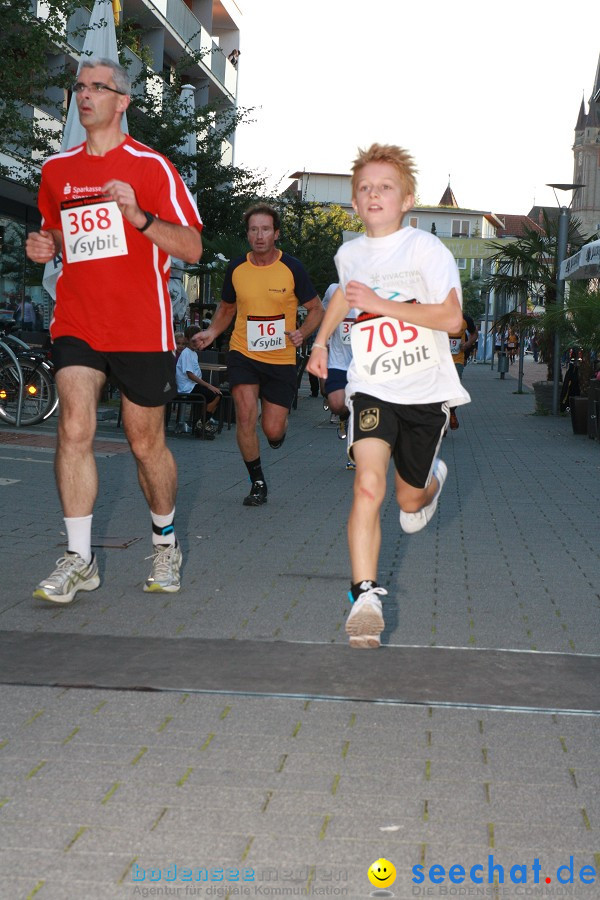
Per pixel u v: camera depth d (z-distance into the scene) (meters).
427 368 4.85
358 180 4.83
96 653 4.79
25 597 5.86
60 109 17.38
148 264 5.67
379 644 4.68
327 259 26.92
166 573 6.05
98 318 5.66
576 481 11.91
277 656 4.79
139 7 37.25
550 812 3.21
